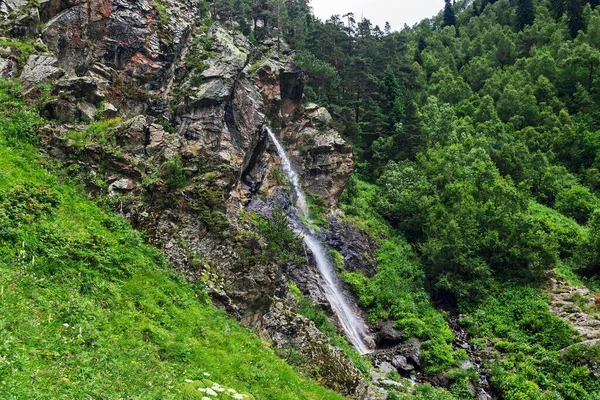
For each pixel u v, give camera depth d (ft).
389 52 239.30
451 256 119.96
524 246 123.65
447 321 110.63
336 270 114.01
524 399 84.84
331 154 140.77
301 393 51.67
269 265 67.87
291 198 124.26
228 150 104.63
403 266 123.75
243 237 68.80
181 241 62.59
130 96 96.78
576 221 164.55
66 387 30.60
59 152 64.85
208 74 111.65
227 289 62.64
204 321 53.06
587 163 199.82
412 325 102.12
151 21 111.65
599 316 103.45
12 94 71.77
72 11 95.71
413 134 173.99
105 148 67.21
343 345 85.87
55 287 42.34
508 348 99.71
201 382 41.06
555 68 252.42
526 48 293.84
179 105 105.60
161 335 45.19
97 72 95.09
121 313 45.06
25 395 27.35
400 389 79.10
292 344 66.39
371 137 182.09
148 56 105.60
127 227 59.36
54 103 72.23
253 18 215.72
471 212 130.82
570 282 121.39
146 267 54.70
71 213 55.47
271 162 127.03
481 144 182.19
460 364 94.17
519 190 157.28
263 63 134.10
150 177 67.10
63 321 38.27
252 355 53.11
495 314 110.83
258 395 45.80
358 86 191.62
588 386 87.81
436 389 84.69
